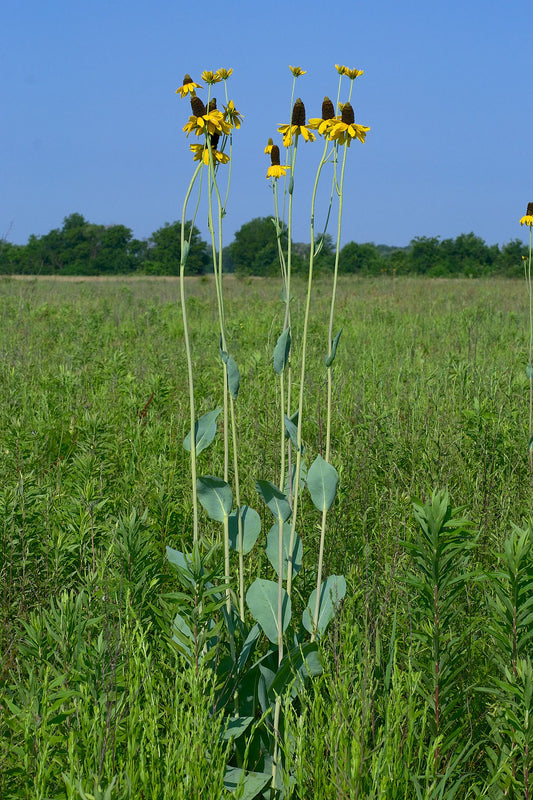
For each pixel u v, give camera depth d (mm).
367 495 4117
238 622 2758
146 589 2746
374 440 4789
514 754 2262
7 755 2109
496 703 2471
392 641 2469
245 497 4289
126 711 2248
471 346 9586
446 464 4555
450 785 2225
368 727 2125
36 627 2486
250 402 5969
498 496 4141
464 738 2494
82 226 71875
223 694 2475
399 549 3373
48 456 5418
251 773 2355
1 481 4141
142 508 4020
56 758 2039
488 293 22625
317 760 2031
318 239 2727
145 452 5055
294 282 27844
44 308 14656
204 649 2471
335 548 3504
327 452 2680
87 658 2270
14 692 2525
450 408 5863
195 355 9078
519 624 2316
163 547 3496
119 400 6656
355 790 1881
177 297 22188
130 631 2381
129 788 1792
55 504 3969
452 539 2363
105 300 18469
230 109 2600
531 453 4832
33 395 6523
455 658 2451
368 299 21281
